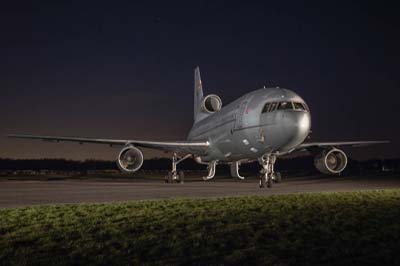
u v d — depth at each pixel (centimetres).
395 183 3195
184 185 3097
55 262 714
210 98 3550
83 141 2705
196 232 966
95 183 3647
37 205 1523
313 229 997
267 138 2166
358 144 2814
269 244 841
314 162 2594
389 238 887
